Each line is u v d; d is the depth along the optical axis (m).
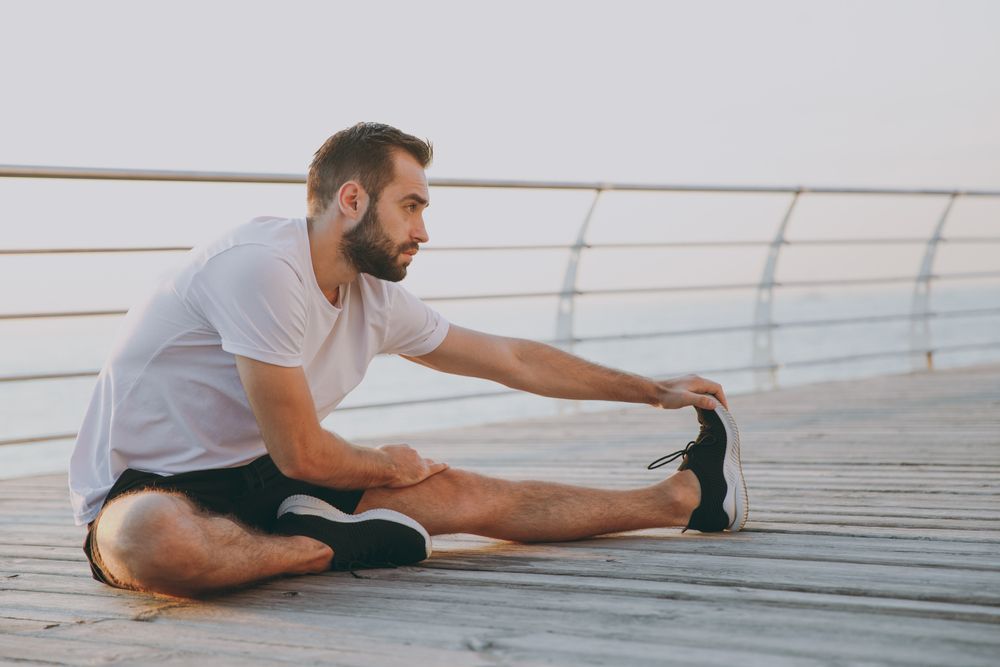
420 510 1.63
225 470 1.54
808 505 2.03
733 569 1.47
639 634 1.16
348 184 1.50
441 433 3.86
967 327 30.80
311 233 1.53
